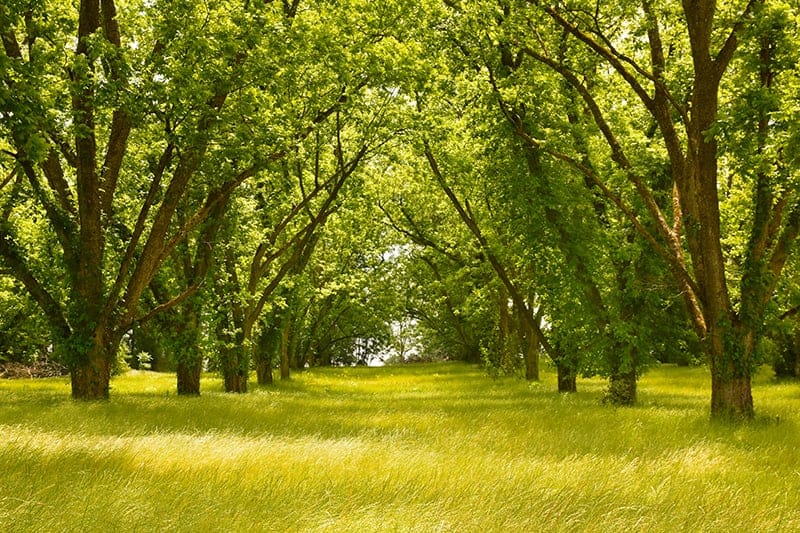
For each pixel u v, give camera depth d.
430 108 24.05
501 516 5.74
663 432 12.60
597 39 19.16
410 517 5.63
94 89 15.38
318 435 11.41
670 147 16.91
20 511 5.36
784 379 33.44
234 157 17.53
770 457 9.79
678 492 7.00
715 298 15.70
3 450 8.35
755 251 15.93
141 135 19.66
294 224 31.56
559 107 22.12
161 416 13.71
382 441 10.52
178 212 23.36
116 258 21.66
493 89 21.08
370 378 44.25
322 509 5.82
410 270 47.56
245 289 26.52
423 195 34.69
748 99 14.17
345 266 44.59
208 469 7.52
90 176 17.73
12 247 17.69
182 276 23.75
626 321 21.53
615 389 20.97
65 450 8.52
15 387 29.16
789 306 18.98
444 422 14.00
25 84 12.61
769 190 15.66
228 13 16.25
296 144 20.36
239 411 15.64
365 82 20.53
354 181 25.06
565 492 6.72
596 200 23.59
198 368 23.81
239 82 16.47
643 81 21.02
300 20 17.95
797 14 15.07
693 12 15.60
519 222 23.05
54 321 17.78
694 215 16.45
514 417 15.01
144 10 16.39
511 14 18.47
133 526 5.12
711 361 15.83
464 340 53.03
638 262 22.25
